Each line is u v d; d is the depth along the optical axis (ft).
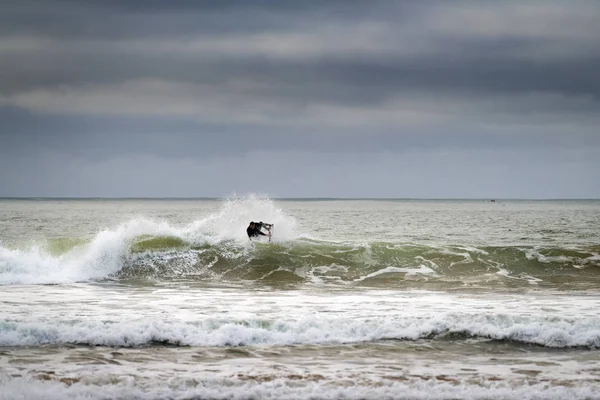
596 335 181.37
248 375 148.25
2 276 283.79
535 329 183.52
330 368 154.92
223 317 201.46
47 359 159.12
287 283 286.66
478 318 194.59
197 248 325.83
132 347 172.35
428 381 144.87
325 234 574.97
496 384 143.54
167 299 241.96
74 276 292.81
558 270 308.19
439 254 324.19
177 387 140.15
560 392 138.00
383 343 178.50
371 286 278.26
